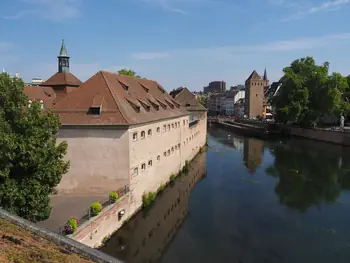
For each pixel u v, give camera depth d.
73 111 24.06
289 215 25.58
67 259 9.06
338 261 18.34
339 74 69.12
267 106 130.75
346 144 61.41
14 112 14.16
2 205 13.47
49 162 14.63
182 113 40.88
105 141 23.08
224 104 172.62
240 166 44.34
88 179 23.50
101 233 18.86
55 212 19.44
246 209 26.89
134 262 18.02
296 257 18.80
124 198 22.14
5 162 13.26
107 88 25.44
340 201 29.00
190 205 27.81
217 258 18.62
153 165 28.58
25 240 9.61
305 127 76.31
